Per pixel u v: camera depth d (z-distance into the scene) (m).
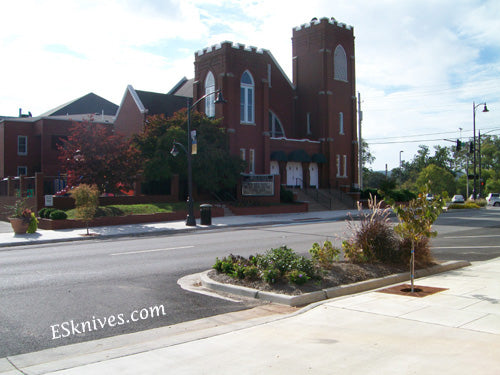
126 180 26.83
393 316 6.53
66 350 5.68
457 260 11.87
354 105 43.38
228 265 9.51
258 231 20.86
